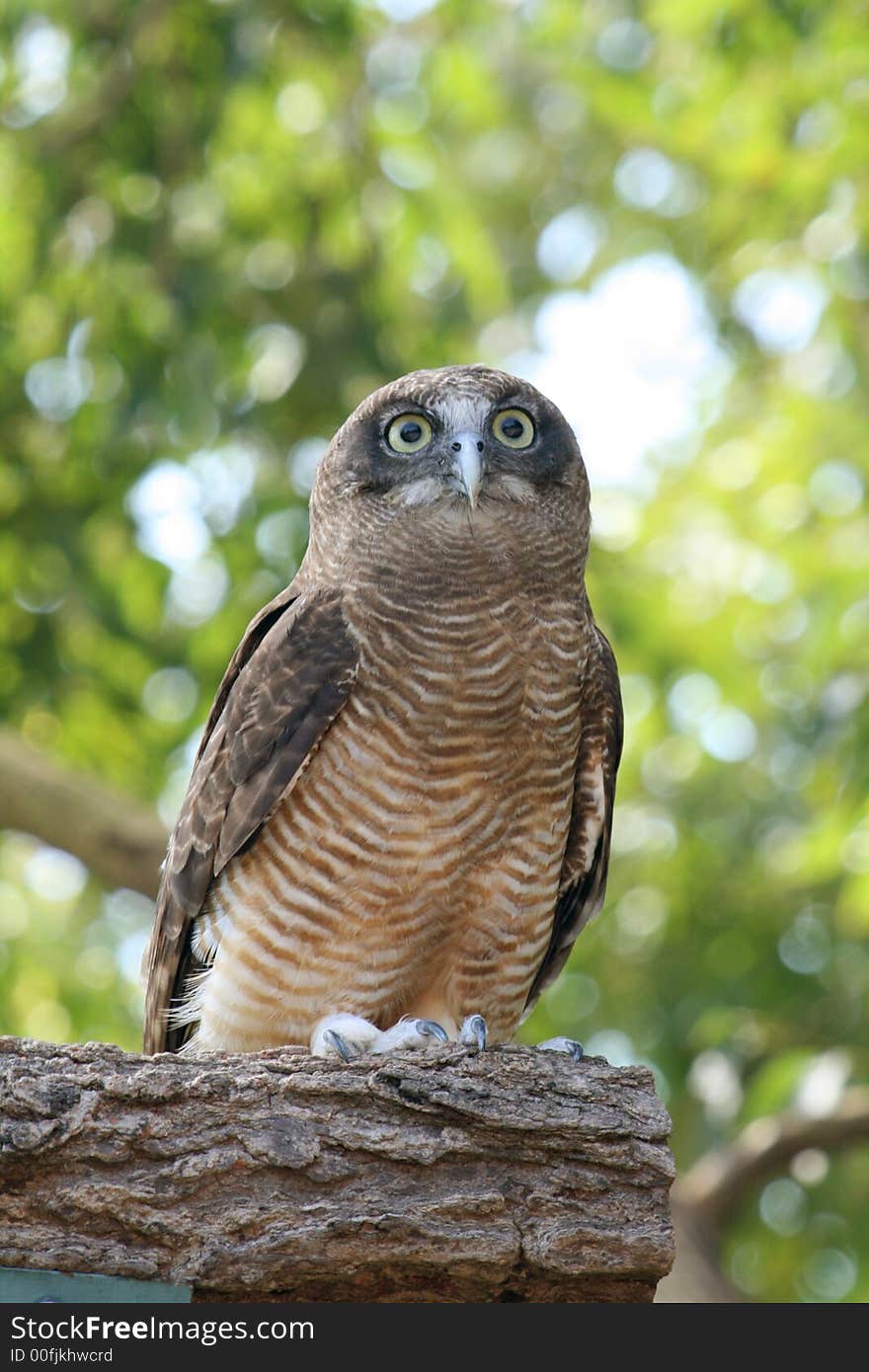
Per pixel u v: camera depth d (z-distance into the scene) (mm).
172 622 14453
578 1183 5672
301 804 7066
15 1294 5340
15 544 14141
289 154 14461
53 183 13672
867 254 14094
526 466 7539
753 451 16219
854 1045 14914
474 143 19797
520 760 7094
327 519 7680
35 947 15609
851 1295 14984
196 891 7418
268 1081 5652
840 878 14992
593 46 15555
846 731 12367
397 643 7121
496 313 16062
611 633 14742
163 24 13938
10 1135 5371
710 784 15477
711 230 15562
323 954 7027
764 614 15461
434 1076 5742
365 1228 5492
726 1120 14234
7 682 14312
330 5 13914
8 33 13664
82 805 12312
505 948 7215
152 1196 5441
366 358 13820
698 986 15156
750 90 14031
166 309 13938
